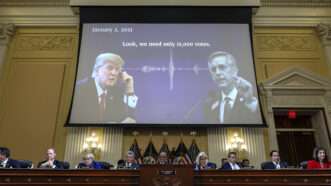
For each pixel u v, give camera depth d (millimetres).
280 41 7871
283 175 3141
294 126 7309
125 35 7375
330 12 8039
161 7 7582
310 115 7387
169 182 3016
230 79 6977
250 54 7242
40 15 7926
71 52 7602
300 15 8031
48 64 7461
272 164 4414
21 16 7922
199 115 6648
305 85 7215
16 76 7312
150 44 7293
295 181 3125
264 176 3143
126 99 6762
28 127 6801
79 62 7055
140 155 6465
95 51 7188
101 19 7512
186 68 7074
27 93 7129
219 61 7141
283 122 7312
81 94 6762
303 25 7973
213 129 6680
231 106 6730
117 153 6406
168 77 6980
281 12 8047
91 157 4418
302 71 7309
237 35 7438
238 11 7633
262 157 6418
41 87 7195
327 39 7777
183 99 6781
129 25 7477
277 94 7176
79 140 6504
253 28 7906
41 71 7371
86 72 6965
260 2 8047
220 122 6586
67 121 6469
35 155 6562
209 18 7574
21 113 6926
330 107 7035
